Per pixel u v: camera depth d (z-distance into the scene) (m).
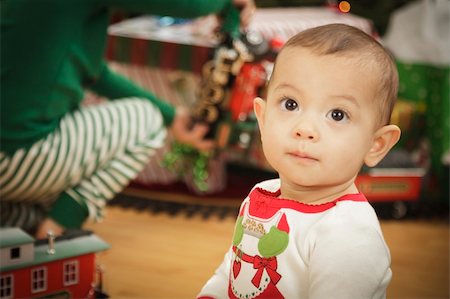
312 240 0.96
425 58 2.66
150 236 2.18
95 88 2.20
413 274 1.97
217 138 2.40
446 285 1.89
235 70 2.33
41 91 1.81
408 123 2.63
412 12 2.73
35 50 1.79
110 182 1.98
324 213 0.98
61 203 1.91
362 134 0.97
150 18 2.84
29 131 1.82
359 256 0.92
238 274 1.03
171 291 1.79
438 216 2.50
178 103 2.52
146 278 1.86
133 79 2.56
